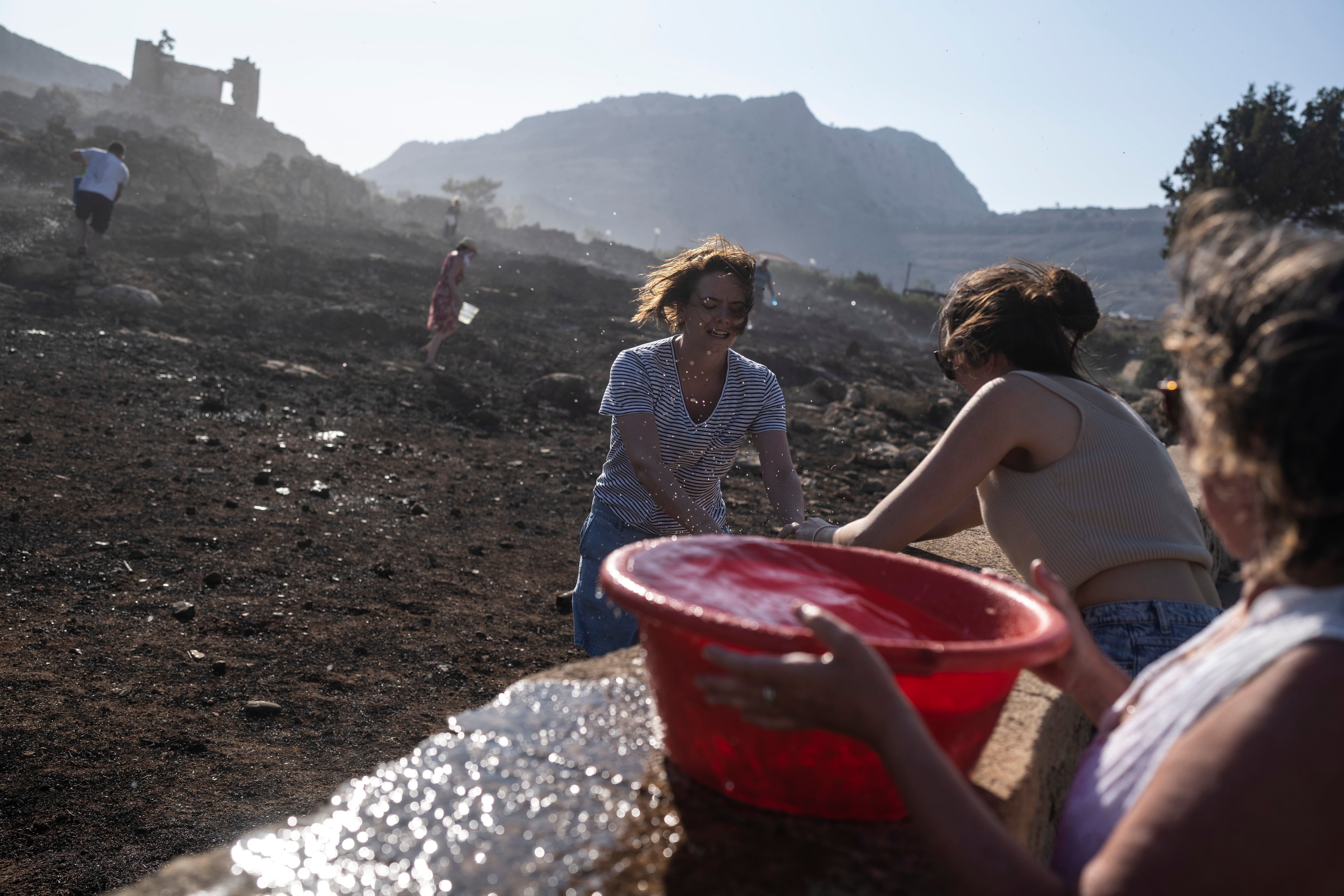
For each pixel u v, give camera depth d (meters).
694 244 2.72
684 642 0.98
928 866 0.98
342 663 3.82
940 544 3.26
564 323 16.52
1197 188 28.42
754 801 1.06
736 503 7.13
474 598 4.71
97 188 12.73
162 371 8.58
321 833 0.96
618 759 1.15
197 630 3.91
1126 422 1.91
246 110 95.56
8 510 4.83
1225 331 0.80
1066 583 1.91
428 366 11.10
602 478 2.90
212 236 15.86
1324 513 0.72
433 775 1.09
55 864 2.48
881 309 46.75
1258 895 0.68
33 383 7.40
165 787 2.87
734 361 2.81
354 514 5.72
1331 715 0.69
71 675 3.41
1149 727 0.88
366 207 47.25
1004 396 1.89
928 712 0.96
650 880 0.92
